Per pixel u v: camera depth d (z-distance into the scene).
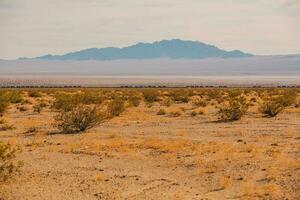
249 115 36.56
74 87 136.00
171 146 21.16
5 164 15.24
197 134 25.69
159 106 49.38
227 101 53.62
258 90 93.81
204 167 16.73
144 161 17.98
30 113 39.91
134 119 34.03
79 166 17.03
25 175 15.39
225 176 15.34
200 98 64.00
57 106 42.28
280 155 18.81
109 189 13.77
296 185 14.02
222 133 25.97
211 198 12.82
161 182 14.64
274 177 14.98
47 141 23.11
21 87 131.88
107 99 58.62
